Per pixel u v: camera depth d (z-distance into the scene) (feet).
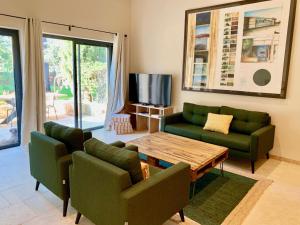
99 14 16.19
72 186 6.70
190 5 14.94
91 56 16.88
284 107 12.19
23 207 7.74
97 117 18.16
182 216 7.17
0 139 13.33
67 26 14.52
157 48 17.11
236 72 13.44
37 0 13.07
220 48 13.88
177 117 14.79
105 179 5.49
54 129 7.88
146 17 17.39
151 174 7.36
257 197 8.66
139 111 17.95
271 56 12.19
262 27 12.30
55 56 14.89
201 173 8.47
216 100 14.56
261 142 10.86
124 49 18.15
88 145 6.40
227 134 12.28
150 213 5.68
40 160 7.94
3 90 12.98
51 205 7.89
